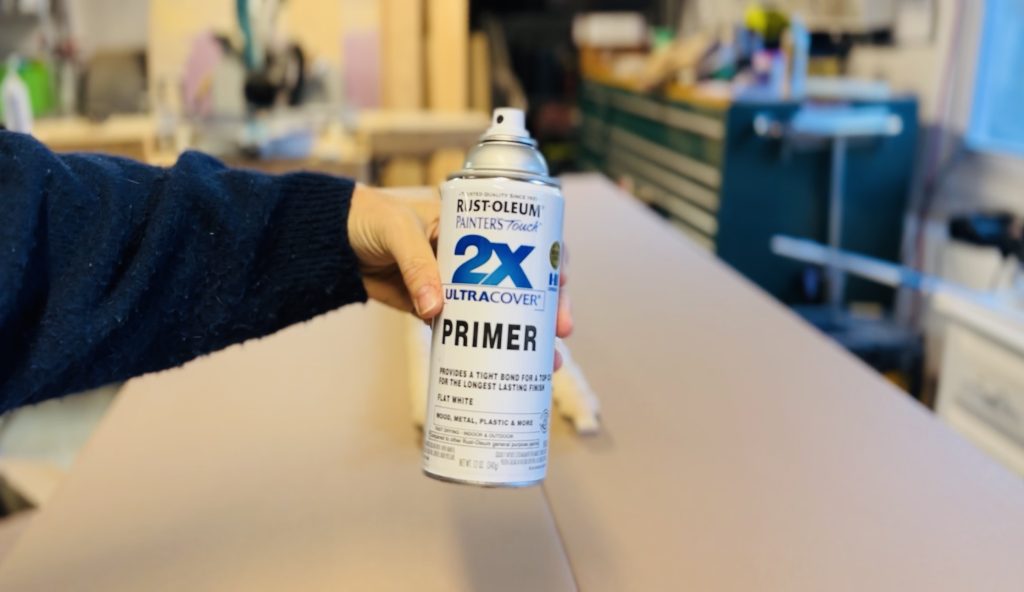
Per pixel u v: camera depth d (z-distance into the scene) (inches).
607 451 34.7
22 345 23.4
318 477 33.3
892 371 82.1
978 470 33.3
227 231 26.1
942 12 88.3
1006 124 83.1
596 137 140.8
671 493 31.6
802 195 92.8
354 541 29.1
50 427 86.7
